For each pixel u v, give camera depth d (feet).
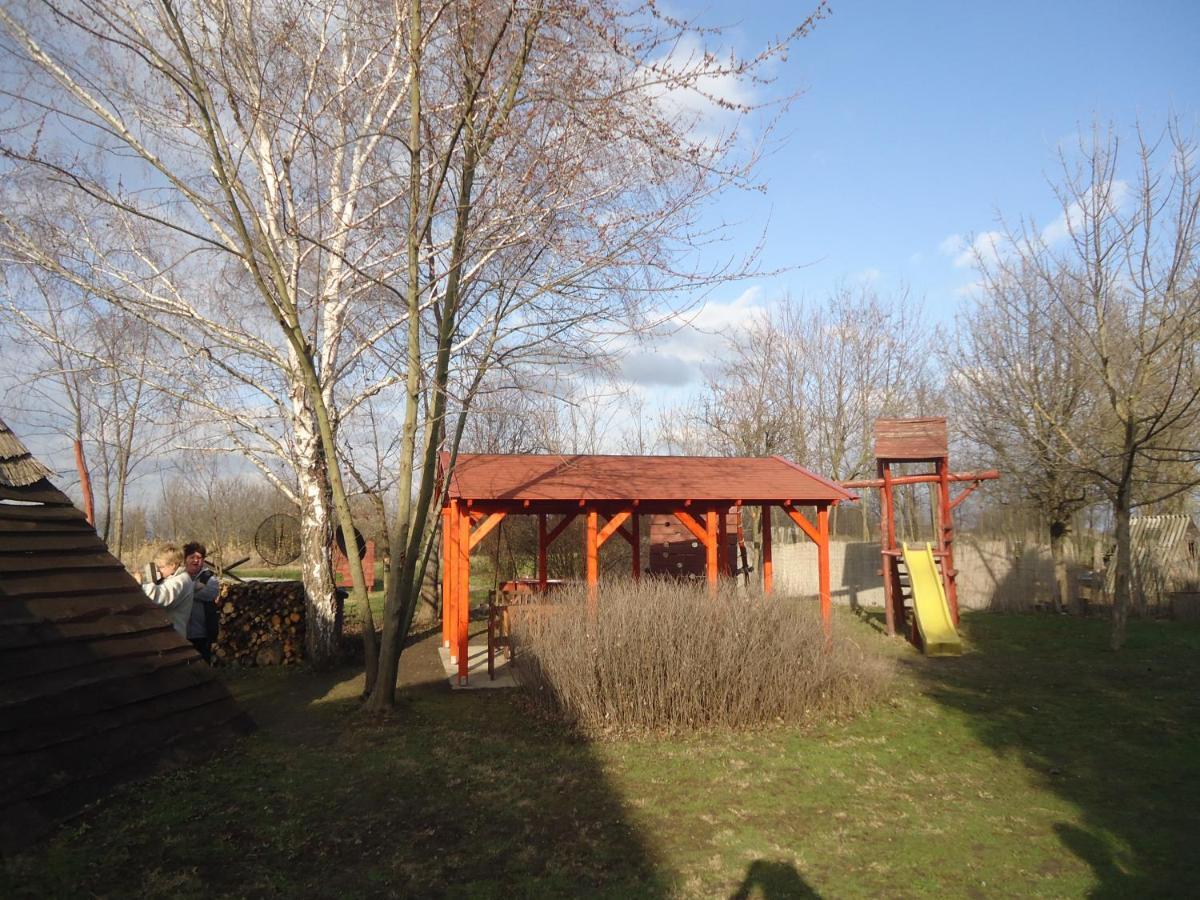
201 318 31.09
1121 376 45.83
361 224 30.96
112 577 23.03
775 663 29.04
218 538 85.71
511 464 42.88
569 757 24.36
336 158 33.04
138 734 20.68
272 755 23.41
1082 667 41.16
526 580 52.75
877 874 16.61
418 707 30.25
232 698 25.20
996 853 17.72
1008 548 67.41
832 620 34.42
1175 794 21.72
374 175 32.65
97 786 18.52
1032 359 61.67
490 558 70.33
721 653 28.40
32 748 17.35
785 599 32.45
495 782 21.89
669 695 27.76
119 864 15.74
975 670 40.93
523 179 27.61
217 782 20.70
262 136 31.53
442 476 38.19
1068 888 16.02
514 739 26.22
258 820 18.47
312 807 19.52
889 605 52.31
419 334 29.14
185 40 24.77
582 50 25.71
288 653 38.24
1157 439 50.19
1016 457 67.21
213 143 25.34
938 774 23.47
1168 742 26.89
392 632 29.27
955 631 46.96
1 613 18.44
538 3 25.04
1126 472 44.39
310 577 37.35
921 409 90.48
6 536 20.11
